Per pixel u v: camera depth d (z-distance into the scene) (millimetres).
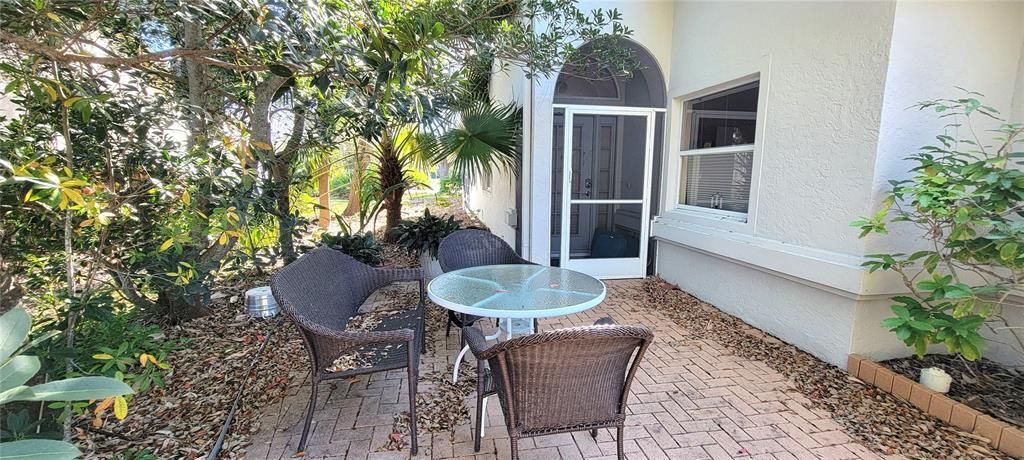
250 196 2836
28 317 1110
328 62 1941
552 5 3754
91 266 2402
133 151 2637
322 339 2014
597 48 4176
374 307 4387
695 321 3893
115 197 2150
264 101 3809
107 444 2141
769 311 3553
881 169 2666
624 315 4066
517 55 3750
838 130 2893
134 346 2014
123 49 2998
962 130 2779
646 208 5242
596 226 5301
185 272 2609
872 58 2676
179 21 2195
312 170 5547
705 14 4246
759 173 3586
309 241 5992
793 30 3215
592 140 5156
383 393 2629
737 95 4031
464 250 3479
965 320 2213
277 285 1963
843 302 2898
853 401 2514
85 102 1907
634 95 5484
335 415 2396
